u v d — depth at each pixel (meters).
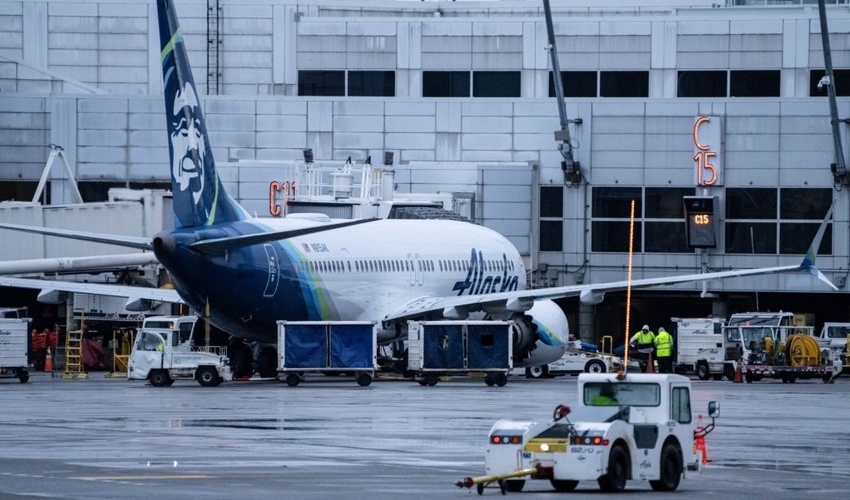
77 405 175.38
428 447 125.62
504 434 96.44
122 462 112.56
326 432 139.12
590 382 104.88
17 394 199.25
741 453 125.62
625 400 103.75
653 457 97.81
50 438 132.12
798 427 152.12
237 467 109.69
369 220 198.12
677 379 104.00
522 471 94.19
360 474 105.75
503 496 93.81
